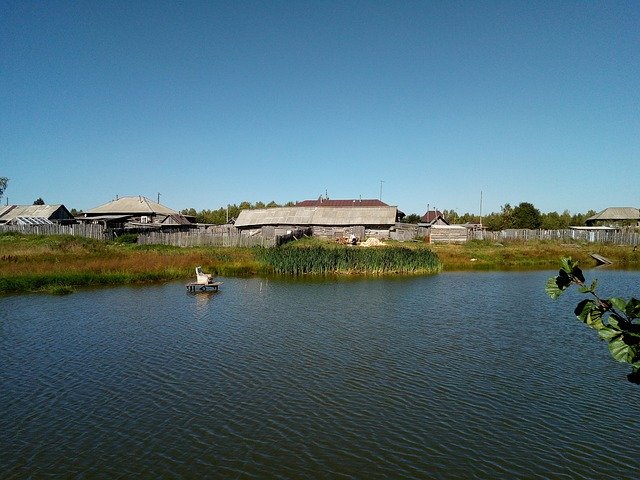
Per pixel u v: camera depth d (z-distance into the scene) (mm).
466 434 13000
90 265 43000
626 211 104250
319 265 47438
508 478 11016
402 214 88625
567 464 11586
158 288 37531
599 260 59438
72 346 20859
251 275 46156
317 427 13359
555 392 15820
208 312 28062
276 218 81938
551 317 26750
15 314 27453
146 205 91812
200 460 11688
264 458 11789
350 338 22078
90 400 15133
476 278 44750
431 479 10953
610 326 4406
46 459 11727
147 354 19703
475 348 20516
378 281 42406
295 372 17578
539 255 62156
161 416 14016
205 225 95812
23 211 88312
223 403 14891
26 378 17016
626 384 16516
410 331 23438
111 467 11383
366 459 11766
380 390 15898
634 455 12008
